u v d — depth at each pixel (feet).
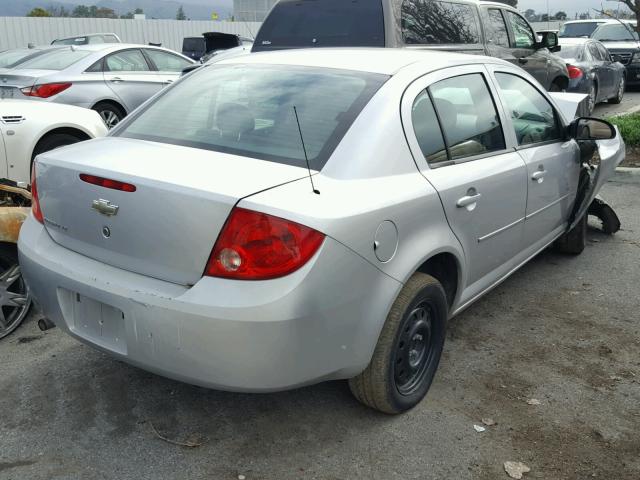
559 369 11.87
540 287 15.65
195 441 9.59
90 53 30.89
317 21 23.30
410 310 9.61
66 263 9.21
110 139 10.47
